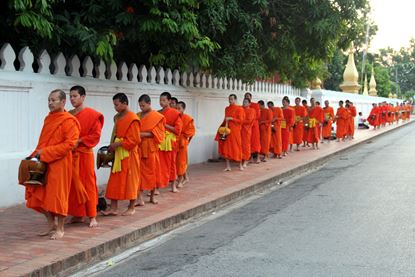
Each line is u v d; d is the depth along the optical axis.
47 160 6.34
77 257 6.05
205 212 9.24
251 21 13.52
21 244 6.42
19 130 8.77
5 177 8.48
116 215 8.13
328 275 5.50
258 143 15.07
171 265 6.12
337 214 8.55
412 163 15.46
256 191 11.41
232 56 13.56
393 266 5.76
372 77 53.56
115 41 9.80
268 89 19.97
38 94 9.08
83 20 9.99
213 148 15.40
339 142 23.12
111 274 5.90
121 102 7.76
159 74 12.88
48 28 8.41
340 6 14.67
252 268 5.84
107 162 7.95
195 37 11.12
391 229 7.42
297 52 15.98
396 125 39.25
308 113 20.34
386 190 10.74
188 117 10.51
